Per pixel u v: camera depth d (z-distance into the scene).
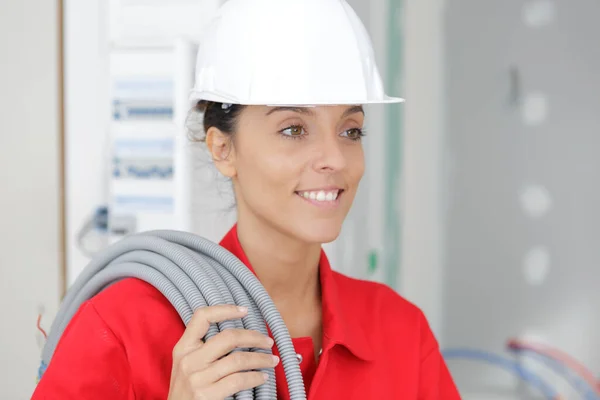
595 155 3.81
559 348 3.88
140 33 2.00
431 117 3.77
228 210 1.25
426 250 3.82
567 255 3.86
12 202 2.08
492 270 3.90
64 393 0.93
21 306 2.10
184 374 0.84
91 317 0.98
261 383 0.86
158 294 1.02
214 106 1.03
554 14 3.79
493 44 3.82
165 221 2.00
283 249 1.04
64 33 2.04
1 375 2.10
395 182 3.48
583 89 3.80
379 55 3.12
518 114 3.84
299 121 0.96
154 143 1.99
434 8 3.75
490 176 3.87
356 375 1.08
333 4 0.98
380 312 1.17
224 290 0.96
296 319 1.09
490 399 3.92
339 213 0.99
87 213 2.08
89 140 2.07
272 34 0.96
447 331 3.93
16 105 2.07
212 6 1.97
